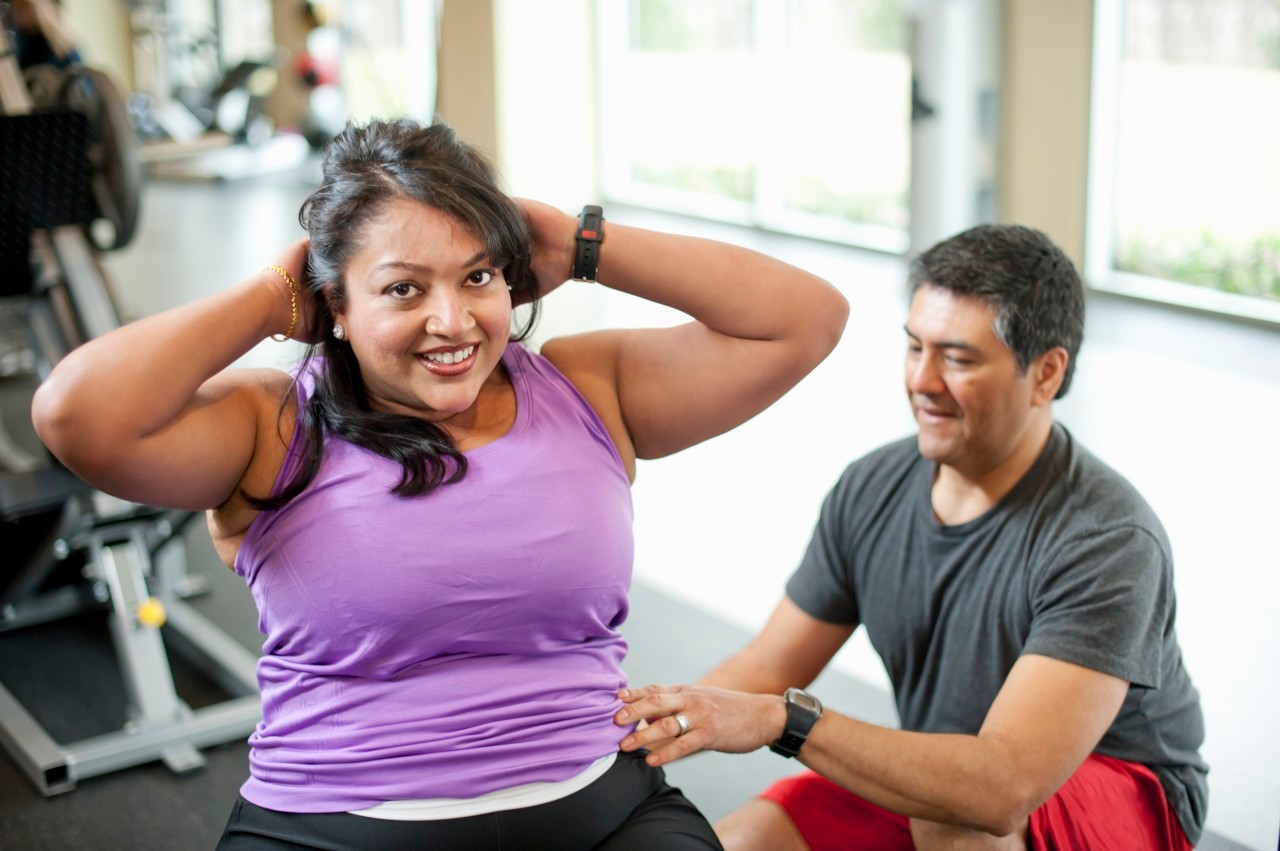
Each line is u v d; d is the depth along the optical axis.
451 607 1.21
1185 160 4.88
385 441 1.23
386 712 1.23
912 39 4.30
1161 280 5.08
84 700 2.80
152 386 1.13
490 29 5.76
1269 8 4.50
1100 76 4.86
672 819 1.28
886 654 1.69
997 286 1.48
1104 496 1.53
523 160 7.38
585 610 1.26
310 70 9.40
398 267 1.17
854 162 6.42
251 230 7.53
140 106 8.73
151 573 2.88
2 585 2.76
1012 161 4.64
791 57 6.58
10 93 3.15
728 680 1.75
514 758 1.22
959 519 1.60
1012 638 1.55
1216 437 3.89
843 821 1.63
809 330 1.34
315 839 1.21
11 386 4.75
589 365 1.40
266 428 1.26
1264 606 2.91
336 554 1.21
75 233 2.99
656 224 7.19
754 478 3.92
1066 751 1.40
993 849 1.47
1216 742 2.41
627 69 7.54
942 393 1.53
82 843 2.29
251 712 2.64
